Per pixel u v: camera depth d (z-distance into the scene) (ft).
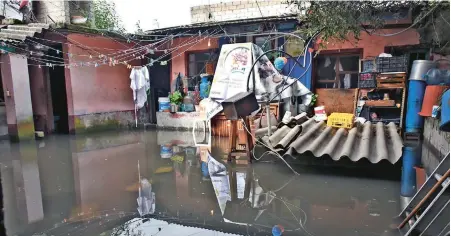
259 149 21.67
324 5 21.83
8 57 29.37
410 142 23.77
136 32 36.86
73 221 12.82
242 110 18.79
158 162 21.80
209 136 29.55
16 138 30.25
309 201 14.17
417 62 23.97
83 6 36.94
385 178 16.65
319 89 31.99
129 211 13.73
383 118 28.58
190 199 14.96
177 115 36.40
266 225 12.04
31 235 11.75
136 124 39.68
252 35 33.68
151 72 40.91
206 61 37.73
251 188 16.19
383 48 29.78
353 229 11.35
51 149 26.86
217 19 41.27
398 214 12.39
